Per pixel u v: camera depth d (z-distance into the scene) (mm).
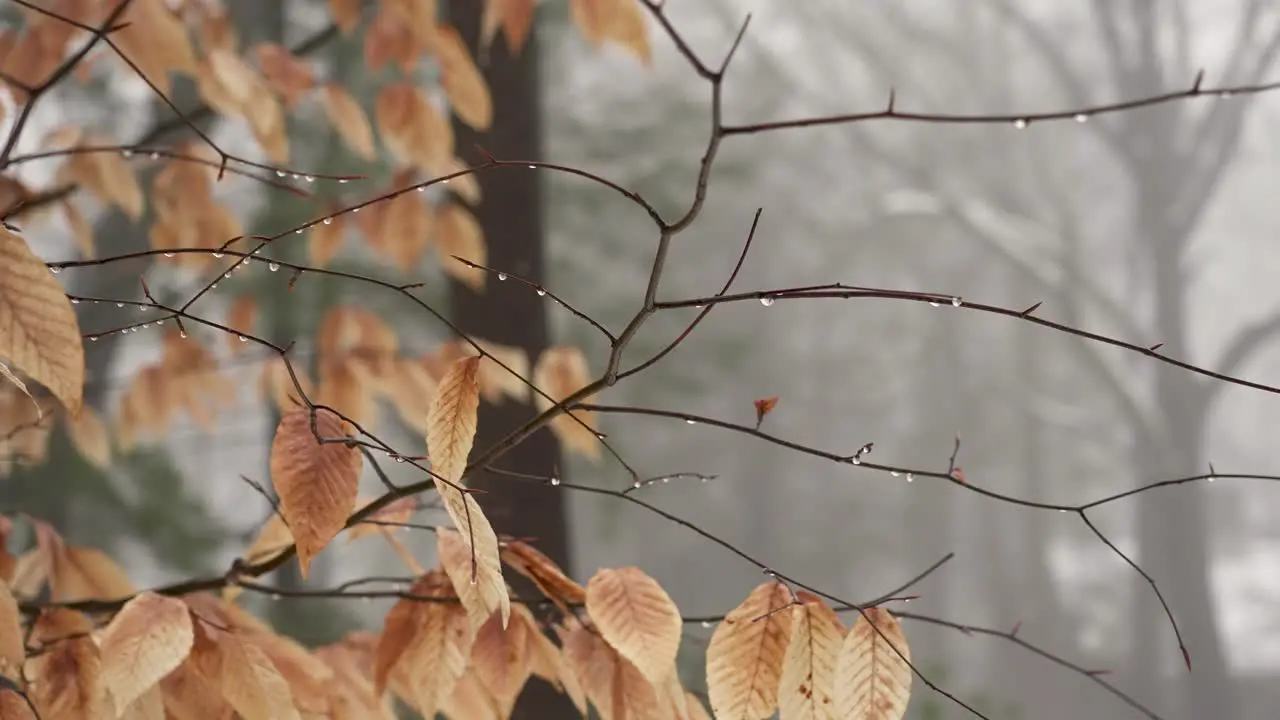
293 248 8328
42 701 1286
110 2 1942
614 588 1282
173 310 1212
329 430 1229
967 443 26656
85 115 5648
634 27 1878
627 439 19328
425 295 8922
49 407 2467
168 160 2482
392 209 2447
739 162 12680
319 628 7156
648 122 12109
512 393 2316
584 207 11734
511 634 1437
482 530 1104
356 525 1466
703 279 20562
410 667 1444
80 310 5770
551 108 12008
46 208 2418
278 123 2043
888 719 1164
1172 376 21000
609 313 12477
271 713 1296
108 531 7898
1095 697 21500
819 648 1203
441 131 2229
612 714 1372
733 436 23469
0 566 1640
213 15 2477
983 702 8695
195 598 1432
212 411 2816
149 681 1136
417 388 2229
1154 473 20953
